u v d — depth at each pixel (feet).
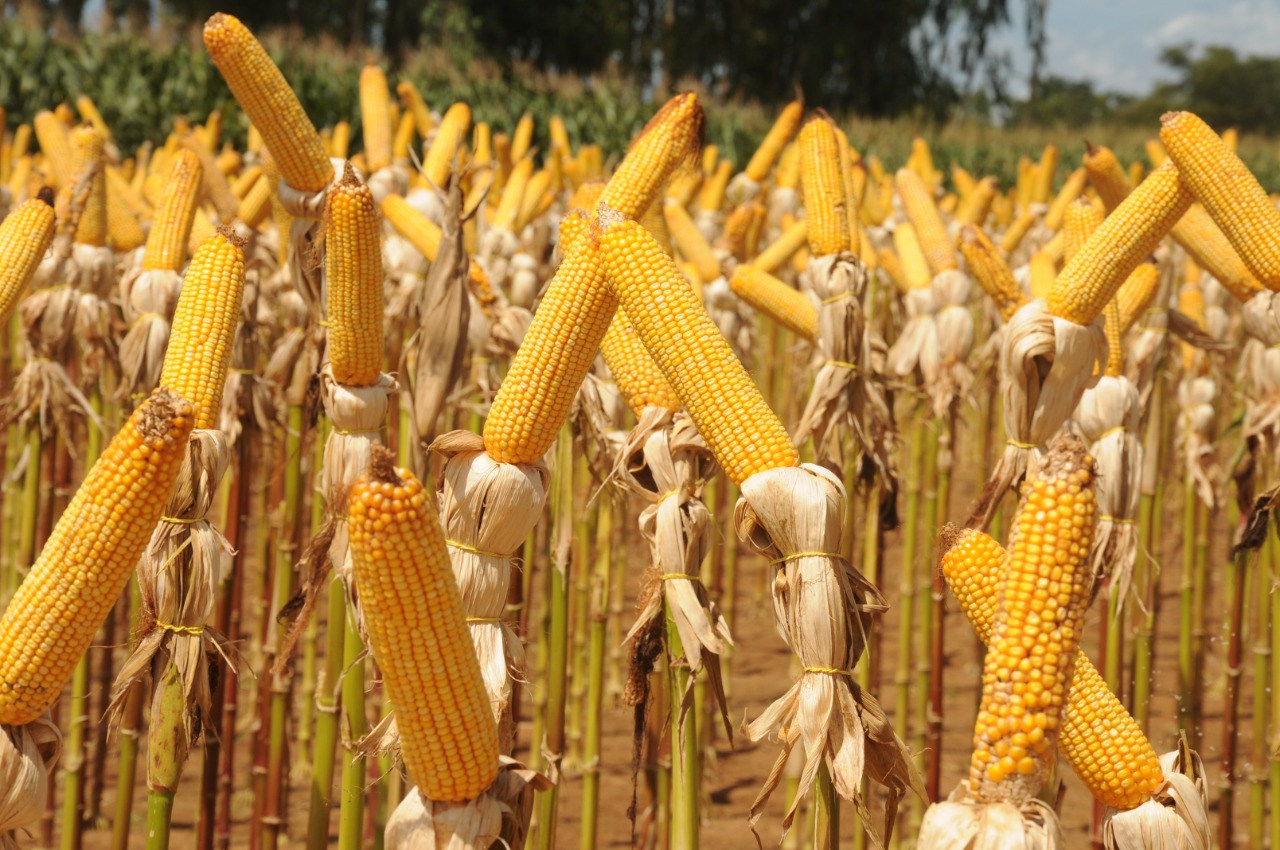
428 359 14.56
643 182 11.94
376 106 23.73
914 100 213.46
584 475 25.52
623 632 30.83
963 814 7.29
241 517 20.43
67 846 19.66
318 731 14.96
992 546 8.57
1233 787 22.62
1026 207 49.70
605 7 189.78
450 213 14.61
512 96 100.63
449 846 8.08
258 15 180.24
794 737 10.36
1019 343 15.72
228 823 20.52
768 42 202.90
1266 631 21.79
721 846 22.30
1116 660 18.69
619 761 26.71
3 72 89.56
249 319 20.08
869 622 10.80
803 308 18.99
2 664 8.48
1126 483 18.22
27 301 21.72
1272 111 370.12
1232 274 20.29
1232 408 40.14
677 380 9.71
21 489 29.12
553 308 10.05
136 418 8.12
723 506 30.04
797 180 39.52
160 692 11.12
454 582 7.43
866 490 19.90
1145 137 120.67
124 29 94.84
